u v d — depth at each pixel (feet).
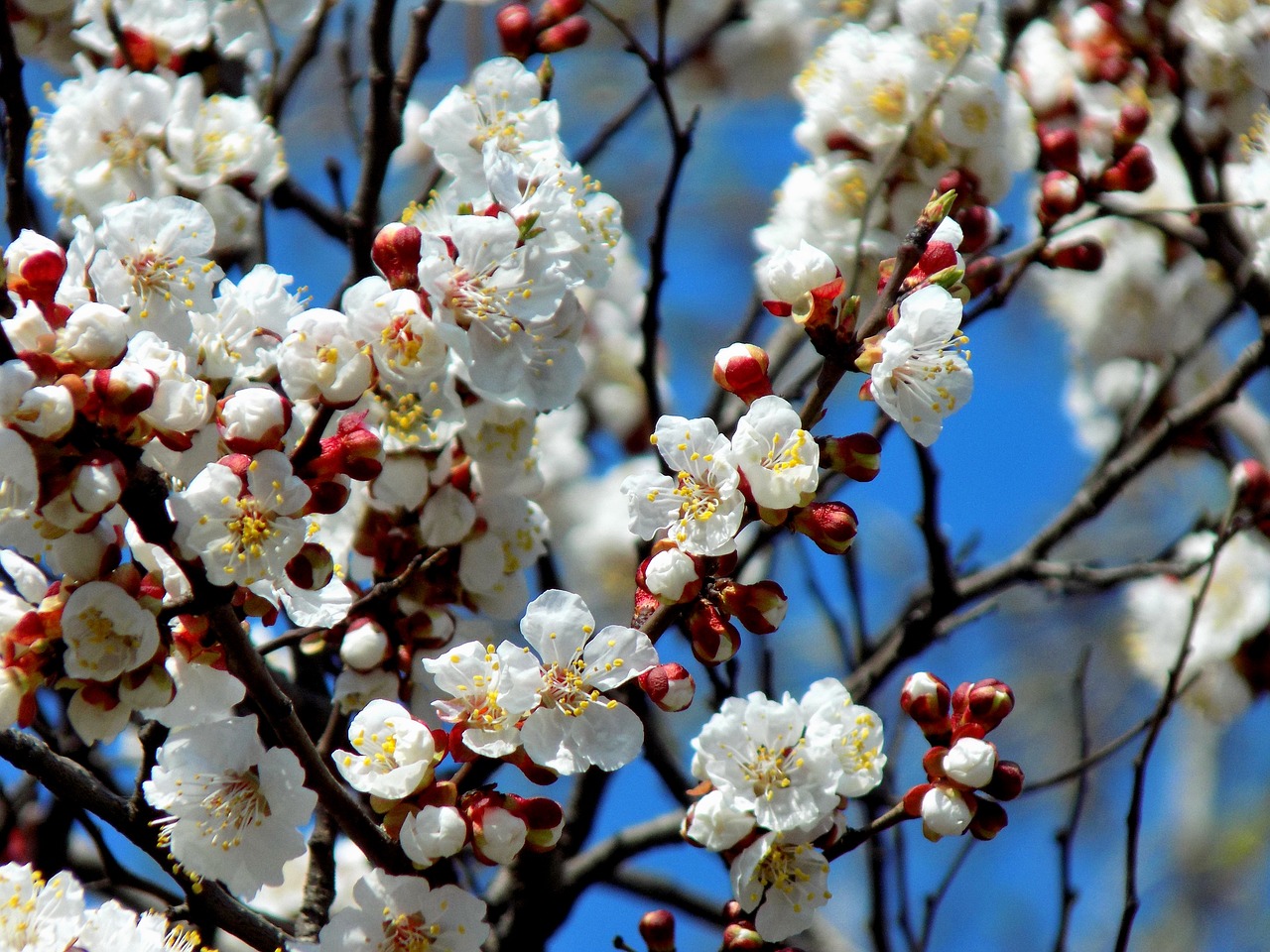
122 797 14.21
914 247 13.56
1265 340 21.61
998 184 19.40
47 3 20.49
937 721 13.75
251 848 13.29
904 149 19.38
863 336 13.48
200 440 13.42
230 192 18.94
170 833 13.34
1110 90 22.65
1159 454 22.38
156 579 13.23
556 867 20.89
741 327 22.52
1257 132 23.36
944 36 19.45
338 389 13.32
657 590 13.01
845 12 25.64
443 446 16.85
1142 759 16.69
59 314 12.17
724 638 13.10
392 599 16.28
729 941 13.55
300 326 13.39
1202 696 26.04
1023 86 22.75
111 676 12.41
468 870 20.39
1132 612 27.68
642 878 26.63
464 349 13.67
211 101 19.13
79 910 13.83
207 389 12.84
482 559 16.56
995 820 13.42
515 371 14.53
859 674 21.39
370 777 12.98
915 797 13.35
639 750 13.23
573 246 14.46
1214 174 24.52
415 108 27.63
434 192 17.35
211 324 14.44
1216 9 23.17
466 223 13.79
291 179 23.94
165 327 14.02
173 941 14.33
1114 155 19.27
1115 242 28.66
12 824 20.15
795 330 24.12
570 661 13.16
